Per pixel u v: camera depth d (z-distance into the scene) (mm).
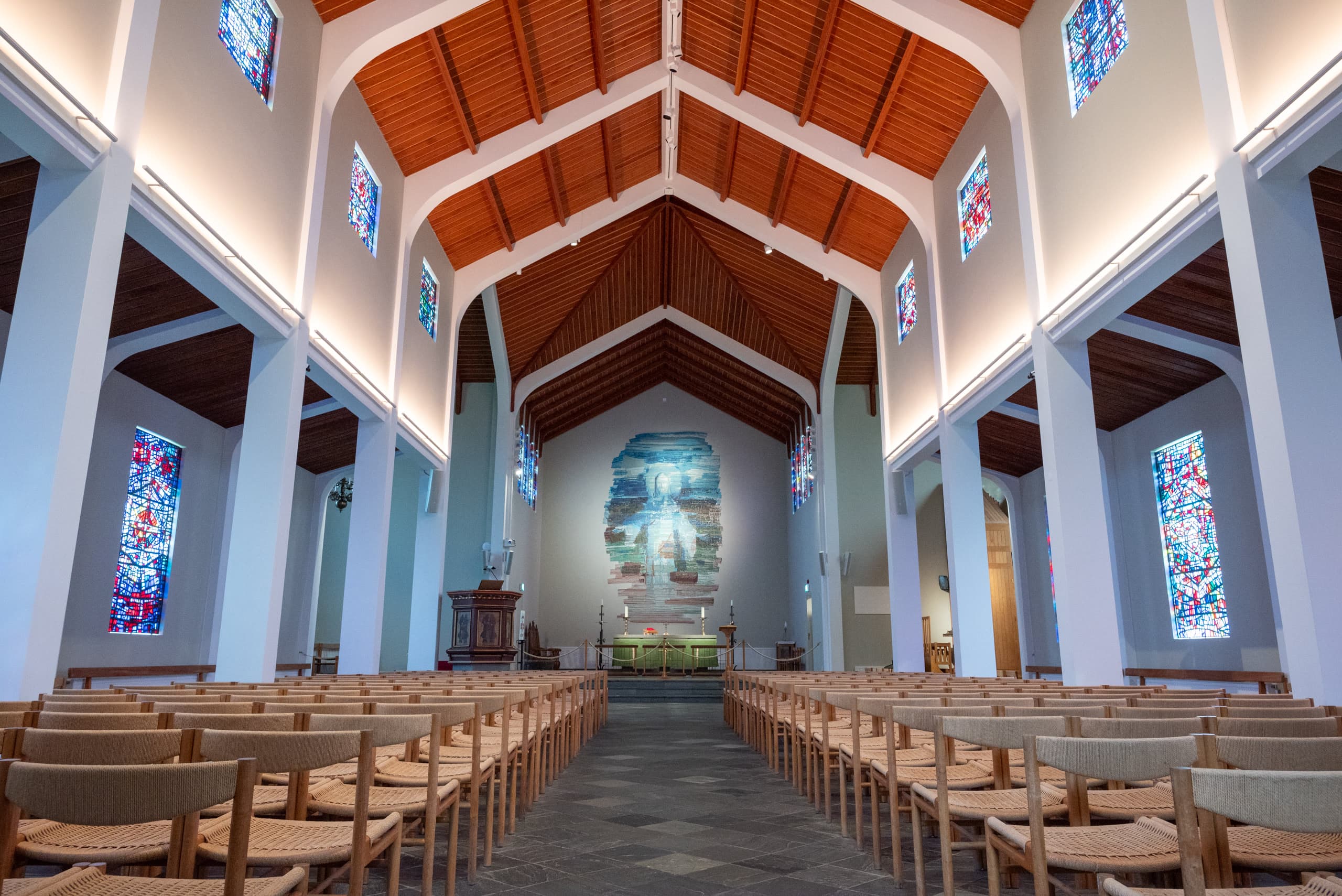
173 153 7039
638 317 20797
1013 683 7801
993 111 10938
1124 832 2752
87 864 2477
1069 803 3098
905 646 14586
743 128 13703
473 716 3949
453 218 14547
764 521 25734
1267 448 5613
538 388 21141
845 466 20406
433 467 15188
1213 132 6215
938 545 20047
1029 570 17516
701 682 18812
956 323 12180
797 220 15414
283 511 8773
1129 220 7734
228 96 7938
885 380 15492
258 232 8500
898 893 3711
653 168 15688
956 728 3189
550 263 16922
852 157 12977
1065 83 9055
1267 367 5629
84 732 2506
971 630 11648
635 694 18562
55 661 5266
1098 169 8328
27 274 5586
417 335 13852
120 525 11281
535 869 4125
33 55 5242
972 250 11586
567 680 8398
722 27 11844
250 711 3625
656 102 13797
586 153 14227
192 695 4781
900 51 11031
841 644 19219
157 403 12078
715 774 7414
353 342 11086
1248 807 1778
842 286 16906
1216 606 11492
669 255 18641
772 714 8195
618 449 26250
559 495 26031
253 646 8383
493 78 11781
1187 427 12172
